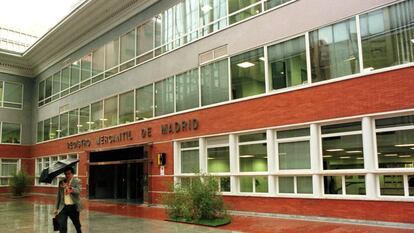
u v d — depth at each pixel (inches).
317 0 567.8
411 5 475.5
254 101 634.2
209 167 713.0
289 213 566.9
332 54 543.8
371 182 481.1
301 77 577.3
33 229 512.7
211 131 706.2
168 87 829.2
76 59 1210.0
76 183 386.0
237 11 690.2
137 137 900.6
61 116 1274.6
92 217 636.7
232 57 688.4
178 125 783.7
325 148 538.9
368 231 425.7
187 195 552.4
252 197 621.6
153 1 895.7
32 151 1471.5
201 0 770.8
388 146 477.4
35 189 1409.9
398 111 465.7
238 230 471.2
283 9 612.1
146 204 837.2
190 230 478.0
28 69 1513.3
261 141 626.5
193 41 772.0
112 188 1105.4
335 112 525.3
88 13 1055.6
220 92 703.1
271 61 621.6
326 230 445.4
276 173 588.7
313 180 541.0
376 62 498.0
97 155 1088.8
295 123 569.9
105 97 1040.2
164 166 808.3
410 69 462.3
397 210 456.1
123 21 992.2
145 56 910.4
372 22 507.2
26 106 1502.2
